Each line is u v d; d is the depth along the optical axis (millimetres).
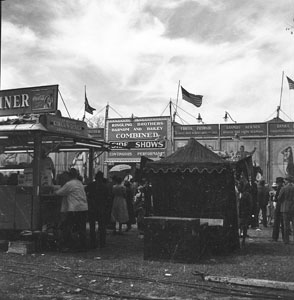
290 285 6992
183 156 11461
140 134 28922
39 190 10547
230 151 26891
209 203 11125
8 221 10641
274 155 26172
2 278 7660
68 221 10703
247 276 7898
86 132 12109
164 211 11492
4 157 15672
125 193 14508
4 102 11227
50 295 6613
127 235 14273
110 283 7359
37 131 10227
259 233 15258
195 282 7445
